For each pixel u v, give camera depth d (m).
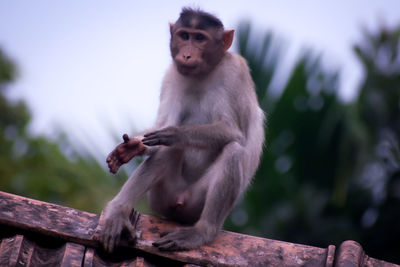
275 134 42.09
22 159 46.09
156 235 19.22
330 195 43.16
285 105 41.84
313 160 42.50
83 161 41.28
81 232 18.03
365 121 42.19
